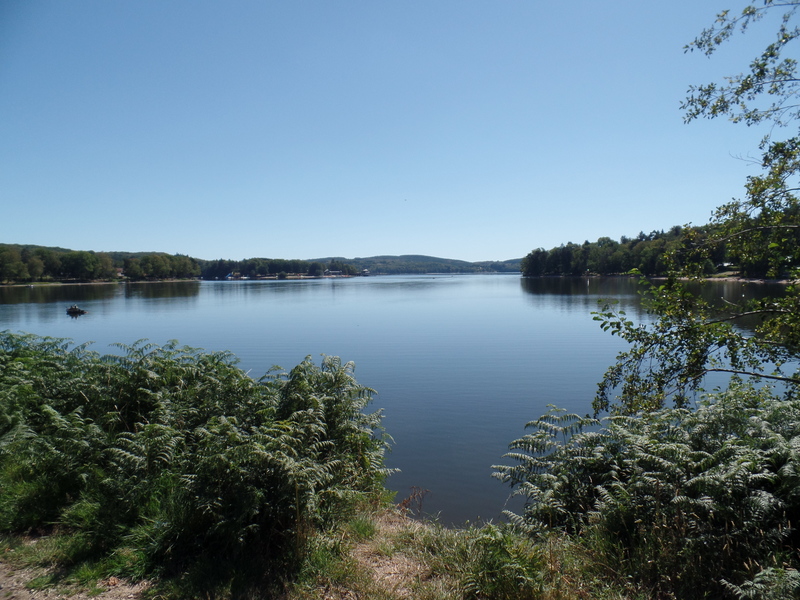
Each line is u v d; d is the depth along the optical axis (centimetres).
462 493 812
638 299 4959
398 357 2197
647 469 447
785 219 613
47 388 677
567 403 1409
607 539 400
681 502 386
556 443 533
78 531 436
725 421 484
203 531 404
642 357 655
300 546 388
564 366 1955
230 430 437
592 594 350
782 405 493
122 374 657
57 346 938
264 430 459
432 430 1173
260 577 369
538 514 475
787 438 449
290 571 377
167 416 540
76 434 521
